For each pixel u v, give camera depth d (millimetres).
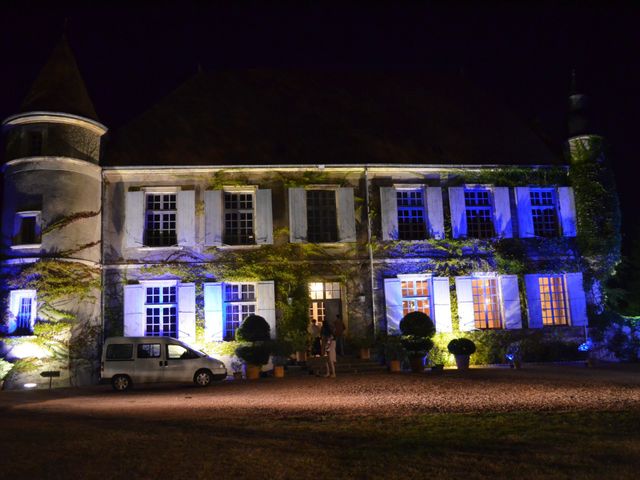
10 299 19016
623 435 8031
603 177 22812
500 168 22500
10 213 19703
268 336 19766
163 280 20516
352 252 21469
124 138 21750
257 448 7375
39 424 9469
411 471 6340
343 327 20234
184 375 17078
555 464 6586
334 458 6871
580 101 23500
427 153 22484
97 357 19625
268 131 22641
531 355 21734
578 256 22547
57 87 20406
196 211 21078
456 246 21953
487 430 8453
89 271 19734
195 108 23266
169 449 7371
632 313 30531
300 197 21438
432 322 19922
